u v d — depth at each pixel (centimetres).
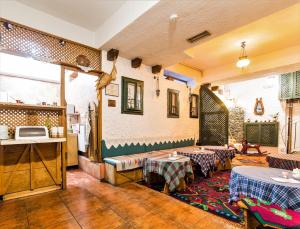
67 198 297
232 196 254
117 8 334
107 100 428
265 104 816
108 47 404
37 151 319
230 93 930
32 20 327
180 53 440
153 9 274
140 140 496
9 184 292
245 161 595
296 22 371
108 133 427
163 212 254
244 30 404
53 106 327
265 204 177
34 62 358
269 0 259
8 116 307
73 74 551
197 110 718
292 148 723
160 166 339
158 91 550
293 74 697
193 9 275
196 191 344
